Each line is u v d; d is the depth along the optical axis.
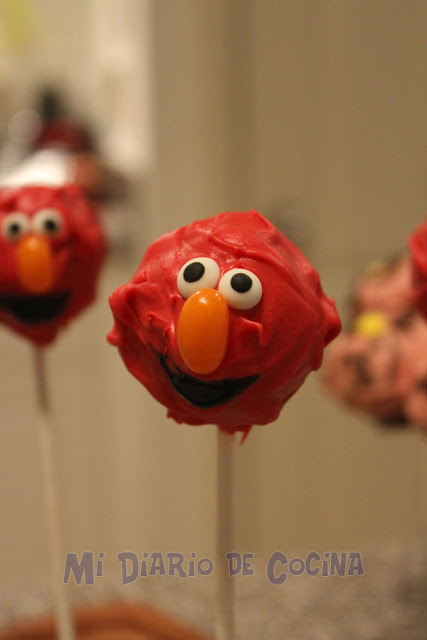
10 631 0.41
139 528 0.95
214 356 0.26
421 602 0.47
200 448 0.92
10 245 0.33
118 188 0.91
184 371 0.27
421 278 0.31
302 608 0.47
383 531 0.98
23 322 0.35
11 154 0.94
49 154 0.89
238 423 0.28
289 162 0.87
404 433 0.92
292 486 0.95
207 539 0.94
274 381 0.27
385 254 0.92
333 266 0.90
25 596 0.50
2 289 0.34
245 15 0.83
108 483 0.94
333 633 0.44
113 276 0.89
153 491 0.94
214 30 0.83
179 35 0.82
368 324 0.40
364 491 0.96
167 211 0.86
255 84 0.85
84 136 0.95
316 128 0.87
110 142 0.93
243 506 0.95
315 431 0.94
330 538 0.97
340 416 0.94
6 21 0.98
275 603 0.47
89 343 0.90
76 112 1.01
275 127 0.86
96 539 0.95
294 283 0.27
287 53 0.85
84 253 0.34
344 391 0.39
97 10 0.97
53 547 0.36
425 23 0.88
